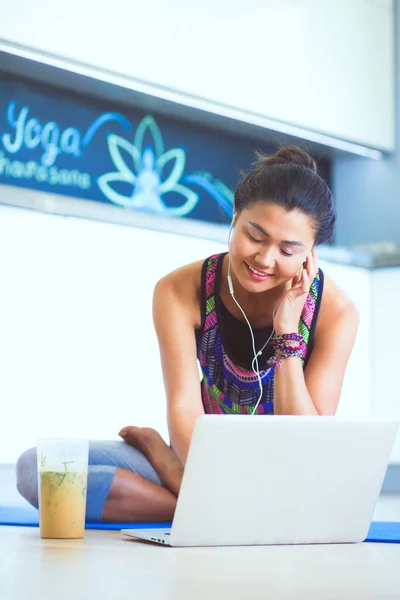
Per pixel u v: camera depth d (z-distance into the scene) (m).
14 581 1.03
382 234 5.93
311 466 1.50
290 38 5.58
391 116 6.04
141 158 5.09
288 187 1.75
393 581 1.09
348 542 1.58
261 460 1.45
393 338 5.72
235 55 5.34
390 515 2.83
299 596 0.95
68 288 4.53
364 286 5.78
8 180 4.52
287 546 1.50
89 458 2.03
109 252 4.68
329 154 6.05
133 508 1.93
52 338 4.45
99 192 4.90
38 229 4.44
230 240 1.87
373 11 5.97
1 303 4.31
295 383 1.84
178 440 1.85
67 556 1.29
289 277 1.81
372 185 6.00
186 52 5.12
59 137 4.74
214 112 5.30
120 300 4.70
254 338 2.01
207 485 1.43
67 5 4.62
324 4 5.74
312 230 1.79
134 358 4.72
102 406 4.59
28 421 4.35
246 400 2.06
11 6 4.43
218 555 1.33
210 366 2.06
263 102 5.47
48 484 1.55
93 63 4.73
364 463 1.54
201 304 2.03
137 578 1.07
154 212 5.13
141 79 4.93
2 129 4.52
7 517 2.10
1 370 4.29
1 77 4.55
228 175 5.51
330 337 2.00
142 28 4.93
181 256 4.98
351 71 5.86
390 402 5.73
